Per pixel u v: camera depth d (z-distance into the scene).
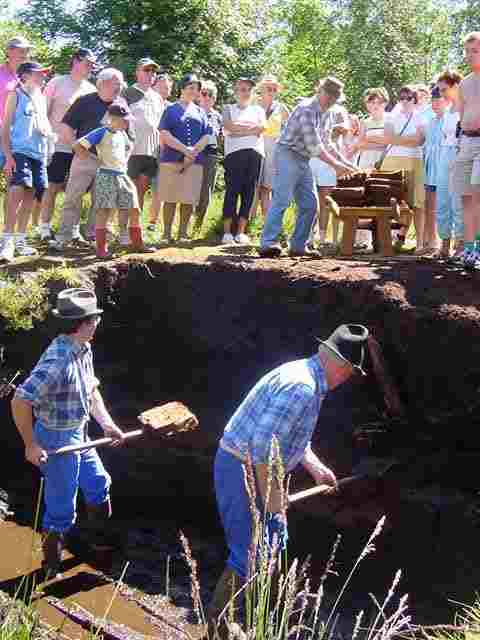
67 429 5.34
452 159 7.34
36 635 3.68
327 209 8.88
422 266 6.63
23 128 7.62
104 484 5.79
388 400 5.90
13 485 7.14
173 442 6.96
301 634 5.12
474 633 4.24
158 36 16.95
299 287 6.56
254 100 9.85
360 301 6.18
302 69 31.56
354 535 5.92
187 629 5.30
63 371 5.19
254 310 6.86
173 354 7.38
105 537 6.35
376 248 7.89
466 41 6.52
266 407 4.05
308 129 7.11
